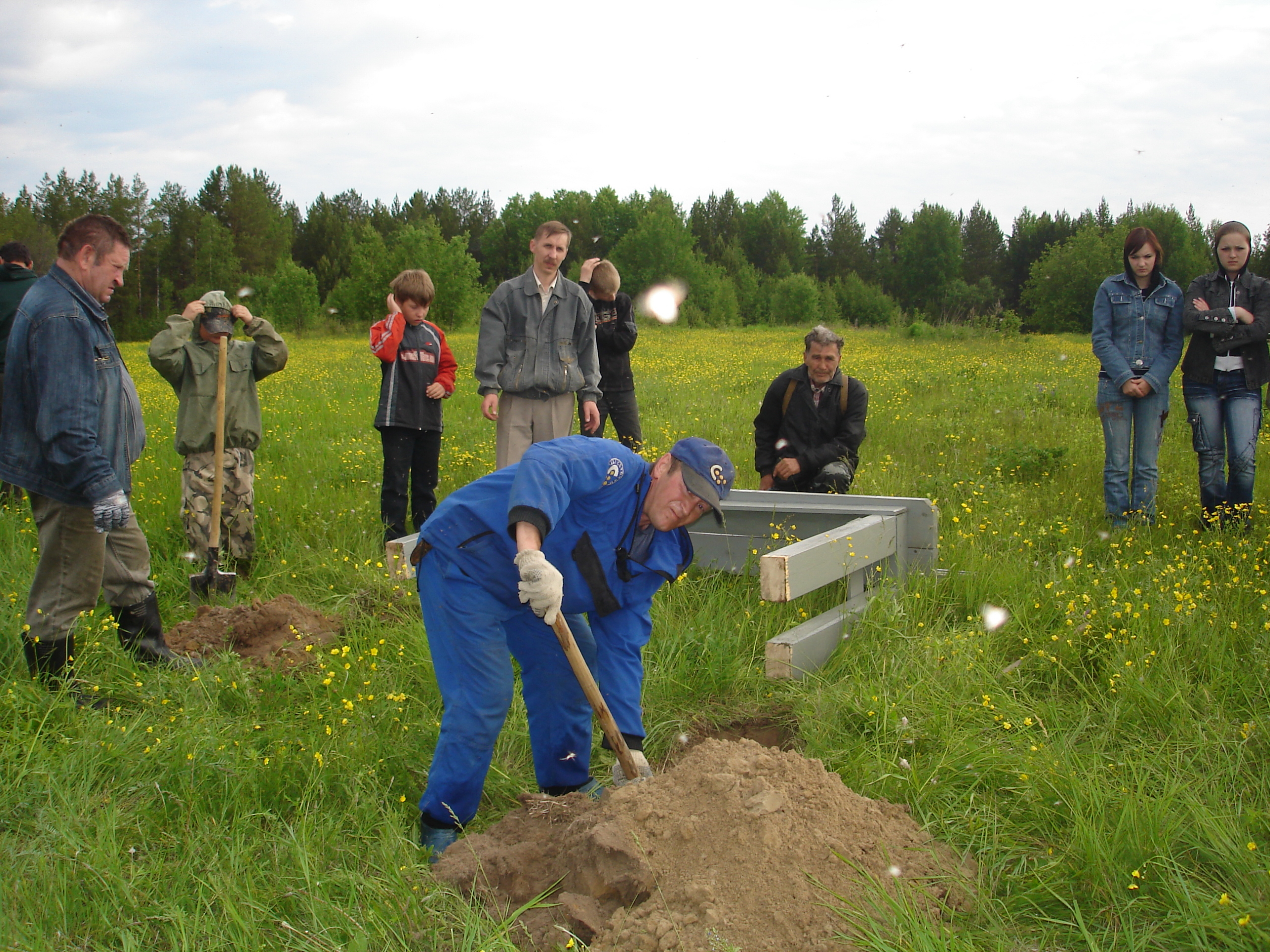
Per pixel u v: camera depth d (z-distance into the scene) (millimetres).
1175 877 2561
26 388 3658
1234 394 6117
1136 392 6090
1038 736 3453
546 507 2617
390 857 2670
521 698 3852
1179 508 6578
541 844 2713
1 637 4125
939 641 4133
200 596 5047
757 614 4672
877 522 4820
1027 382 14117
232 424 5406
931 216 96625
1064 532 5816
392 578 4875
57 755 3213
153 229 76438
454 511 2885
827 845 2553
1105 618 4277
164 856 2736
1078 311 55219
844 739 3502
